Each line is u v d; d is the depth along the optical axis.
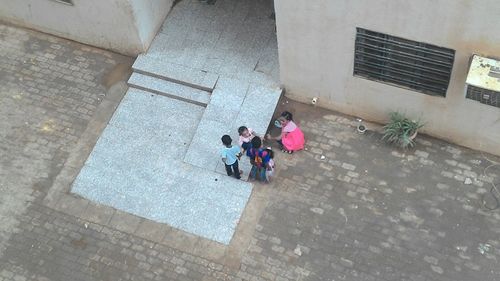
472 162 11.62
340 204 11.45
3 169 12.38
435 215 11.17
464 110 10.98
